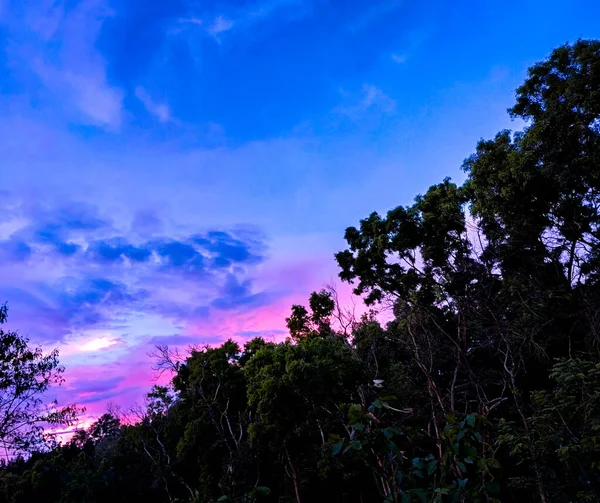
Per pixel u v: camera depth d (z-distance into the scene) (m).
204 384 25.23
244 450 22.33
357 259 22.02
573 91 16.91
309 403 17.86
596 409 12.26
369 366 21.77
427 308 22.50
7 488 33.97
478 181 19.66
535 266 21.39
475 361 22.42
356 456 2.73
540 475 13.79
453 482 2.43
